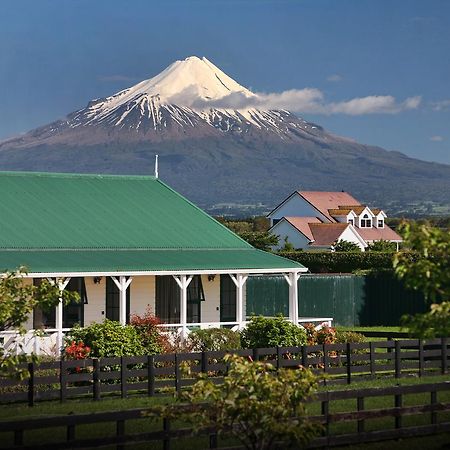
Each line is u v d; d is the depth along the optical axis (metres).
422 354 44.59
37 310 49.75
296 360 41.25
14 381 36.91
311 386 23.28
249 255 57.47
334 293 74.50
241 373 23.16
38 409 35.78
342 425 33.22
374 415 29.80
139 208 59.62
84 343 41.75
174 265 52.09
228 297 57.56
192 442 30.34
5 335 45.53
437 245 24.22
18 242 52.28
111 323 42.16
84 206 57.88
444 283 24.83
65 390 37.25
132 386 38.34
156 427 32.62
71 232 54.81
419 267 24.42
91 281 52.38
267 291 71.31
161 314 54.75
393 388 30.36
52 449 25.75
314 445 28.73
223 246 58.47
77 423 25.75
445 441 30.75
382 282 75.81
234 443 29.41
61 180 59.78
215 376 41.50
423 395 39.69
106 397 38.72
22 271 31.91
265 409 22.80
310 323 55.53
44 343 46.66
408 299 74.62
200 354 39.53
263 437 23.28
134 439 26.62
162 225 58.56
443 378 43.62
